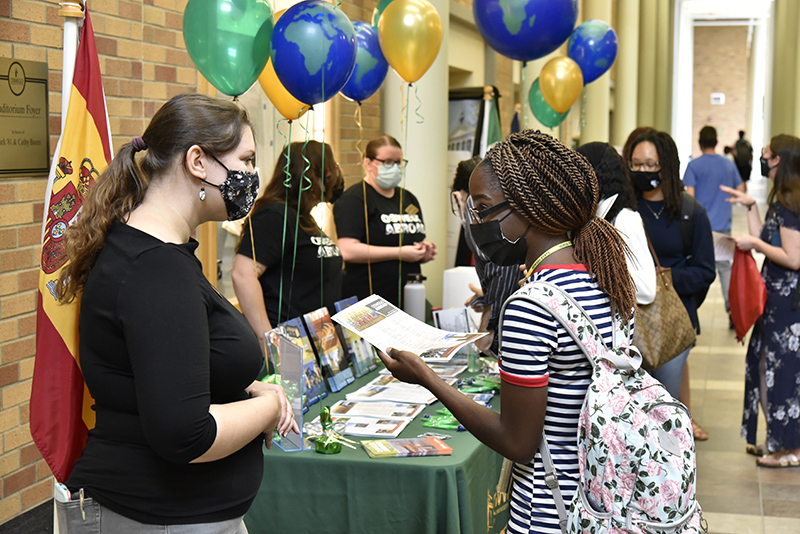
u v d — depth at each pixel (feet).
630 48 44.86
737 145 37.04
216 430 4.76
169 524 5.04
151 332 4.59
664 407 5.13
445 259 18.53
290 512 7.39
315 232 10.75
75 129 7.14
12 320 10.80
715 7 86.99
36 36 10.98
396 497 7.13
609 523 4.98
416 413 8.59
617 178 10.11
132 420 4.97
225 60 8.53
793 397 13.73
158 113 5.15
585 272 5.27
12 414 10.84
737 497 12.86
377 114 21.39
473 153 20.25
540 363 5.01
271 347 8.36
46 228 6.81
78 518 5.12
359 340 10.28
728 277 24.53
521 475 5.42
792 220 13.38
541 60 30.37
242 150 5.25
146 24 13.16
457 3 24.68
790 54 48.93
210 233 14.57
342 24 9.17
